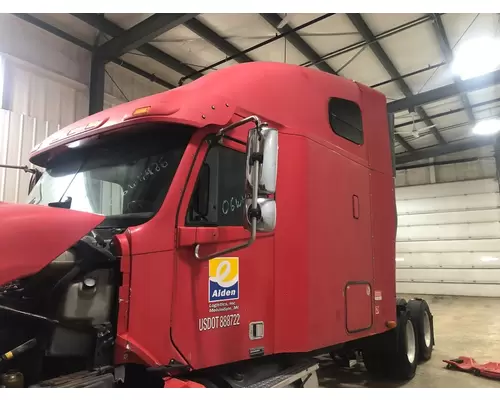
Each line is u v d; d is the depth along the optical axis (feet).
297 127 11.55
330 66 34.45
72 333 7.50
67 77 27.25
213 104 9.43
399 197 64.28
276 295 10.39
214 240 9.13
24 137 24.62
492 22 29.27
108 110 10.66
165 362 8.10
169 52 30.78
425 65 35.29
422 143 58.13
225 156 9.79
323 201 11.91
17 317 7.43
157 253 8.25
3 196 23.41
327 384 18.63
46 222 6.68
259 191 8.13
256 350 9.84
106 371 7.35
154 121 8.81
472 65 33.55
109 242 8.17
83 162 10.73
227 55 30.81
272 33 28.81
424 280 60.95
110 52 27.48
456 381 19.33
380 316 14.32
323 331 11.32
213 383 9.19
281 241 10.68
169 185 8.73
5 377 6.64
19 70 24.72
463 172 60.49
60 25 26.71
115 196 9.53
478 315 40.57
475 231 58.39
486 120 45.93
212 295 9.08
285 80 11.78
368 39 29.99
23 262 6.25
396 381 19.17
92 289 7.56
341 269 12.39
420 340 22.31
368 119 15.10
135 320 7.77
